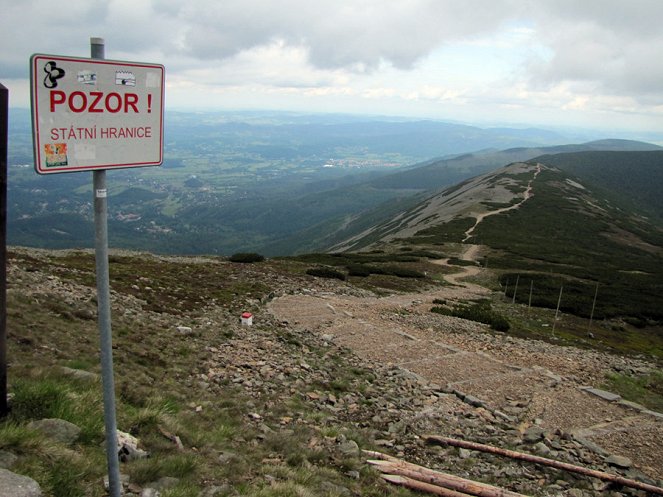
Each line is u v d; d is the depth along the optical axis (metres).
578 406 15.32
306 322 23.19
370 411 12.81
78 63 3.66
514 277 58.53
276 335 19.33
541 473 10.44
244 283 30.59
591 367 21.25
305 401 12.62
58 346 10.91
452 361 19.02
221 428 8.93
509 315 39.97
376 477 8.64
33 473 4.96
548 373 18.42
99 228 4.04
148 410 7.91
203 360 14.05
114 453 4.40
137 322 15.82
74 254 33.53
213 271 33.56
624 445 12.70
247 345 16.81
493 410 14.34
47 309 13.80
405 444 10.98
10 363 8.67
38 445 5.49
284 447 8.91
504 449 11.12
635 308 49.81
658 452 12.38
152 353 12.99
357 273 47.56
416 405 13.95
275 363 15.27
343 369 16.38
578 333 38.00
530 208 117.50
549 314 44.12
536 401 15.35
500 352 21.50
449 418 13.09
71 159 3.73
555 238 93.62
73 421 6.62
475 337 24.98
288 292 30.38
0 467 4.90
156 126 4.39
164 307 20.05
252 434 9.24
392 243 88.25
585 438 12.93
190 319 19.16
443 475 9.10
